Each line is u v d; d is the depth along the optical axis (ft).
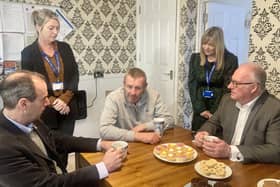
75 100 8.45
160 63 12.31
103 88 12.28
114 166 4.29
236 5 12.23
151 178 4.10
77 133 11.59
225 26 12.16
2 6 9.31
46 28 7.25
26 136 4.20
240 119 5.61
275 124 5.06
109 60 12.31
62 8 10.54
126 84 6.21
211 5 11.51
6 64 9.62
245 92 5.27
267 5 6.14
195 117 8.67
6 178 3.54
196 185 3.59
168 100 12.23
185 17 11.04
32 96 3.96
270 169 4.45
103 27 11.84
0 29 9.36
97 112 12.19
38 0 9.98
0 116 4.05
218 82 8.18
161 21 11.93
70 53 8.18
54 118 7.53
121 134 5.78
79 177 3.98
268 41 6.24
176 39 11.39
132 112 6.59
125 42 12.77
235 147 4.84
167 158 4.67
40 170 3.84
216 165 4.28
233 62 8.16
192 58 8.95
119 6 12.22
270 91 6.35
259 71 5.25
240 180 4.04
